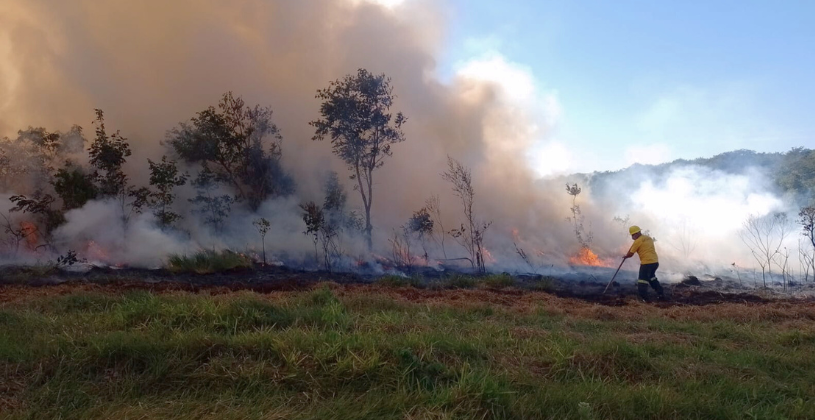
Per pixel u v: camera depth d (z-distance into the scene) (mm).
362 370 5215
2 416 4410
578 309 9930
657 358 6535
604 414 4938
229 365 5289
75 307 7730
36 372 5039
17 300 8273
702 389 5625
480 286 12680
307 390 5043
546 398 5055
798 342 7871
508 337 7027
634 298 12148
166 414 4504
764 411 5238
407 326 7133
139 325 6348
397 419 4586
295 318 6992
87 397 4785
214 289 10422
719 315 9695
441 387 5082
